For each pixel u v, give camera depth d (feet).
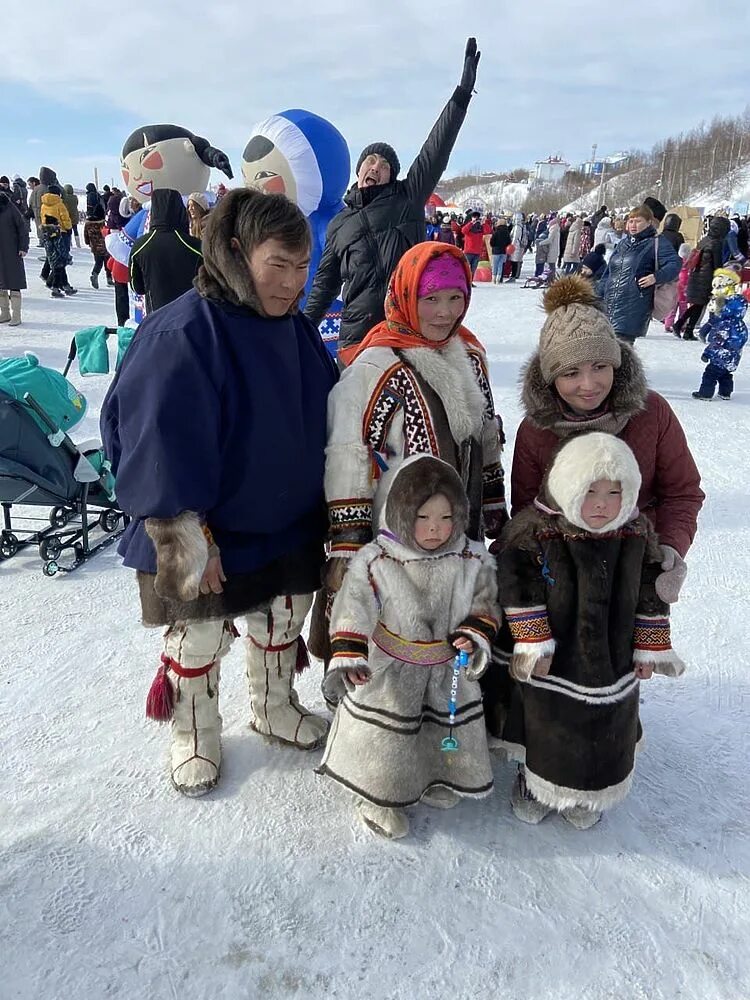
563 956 5.65
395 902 6.05
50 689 8.77
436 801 7.08
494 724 6.95
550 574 6.11
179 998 5.25
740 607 11.18
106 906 5.93
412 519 5.93
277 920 5.86
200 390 5.71
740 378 27.40
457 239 67.92
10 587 11.32
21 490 11.35
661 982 5.47
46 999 5.20
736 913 6.06
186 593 5.79
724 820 7.04
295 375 6.23
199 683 7.14
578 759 6.28
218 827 6.77
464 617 6.27
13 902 5.92
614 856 6.59
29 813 6.86
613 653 6.21
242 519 6.33
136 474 5.71
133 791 7.18
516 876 6.35
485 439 7.08
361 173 13.19
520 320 40.14
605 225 53.21
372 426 6.42
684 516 6.61
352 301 13.17
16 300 31.99
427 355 6.45
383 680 6.38
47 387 11.12
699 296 33.94
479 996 5.33
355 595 6.10
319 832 6.75
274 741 7.89
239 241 5.67
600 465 5.62
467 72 11.98
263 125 18.67
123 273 26.86
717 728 8.35
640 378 6.26
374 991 5.33
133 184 22.40
